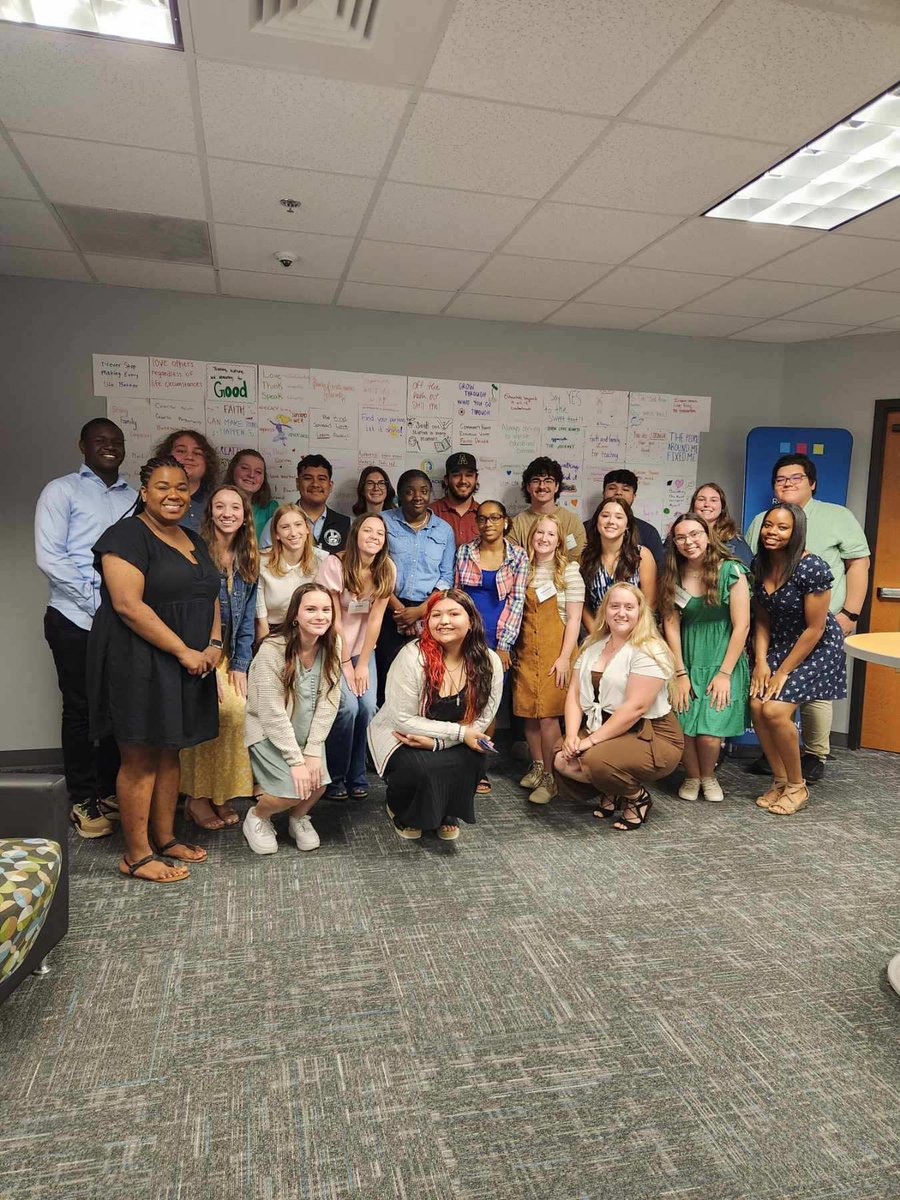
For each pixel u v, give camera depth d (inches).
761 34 64.9
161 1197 49.3
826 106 76.6
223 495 101.2
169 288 141.6
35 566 140.8
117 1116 56.0
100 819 106.2
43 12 64.8
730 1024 68.3
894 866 102.7
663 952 80.0
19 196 101.0
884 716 165.0
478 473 160.4
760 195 100.9
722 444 174.1
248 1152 53.0
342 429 153.9
